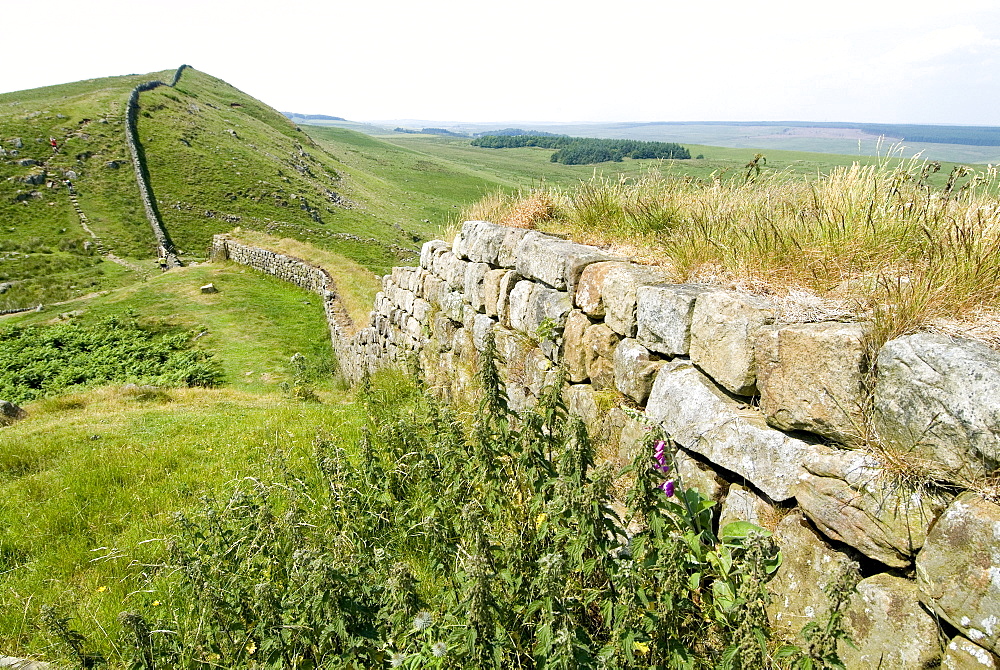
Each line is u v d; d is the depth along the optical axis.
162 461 6.26
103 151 40.19
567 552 2.47
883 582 2.30
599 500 2.42
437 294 8.11
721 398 3.21
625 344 4.05
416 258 33.84
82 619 3.67
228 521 3.94
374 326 11.21
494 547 2.72
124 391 10.28
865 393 2.50
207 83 86.31
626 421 3.94
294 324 16.50
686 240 4.28
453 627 2.37
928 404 2.23
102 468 6.08
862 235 3.38
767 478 2.82
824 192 4.25
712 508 3.10
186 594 3.39
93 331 16.06
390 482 4.05
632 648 2.16
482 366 3.45
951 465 2.16
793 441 2.76
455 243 7.42
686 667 2.11
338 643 2.63
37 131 39.66
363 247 34.47
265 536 3.34
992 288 2.61
